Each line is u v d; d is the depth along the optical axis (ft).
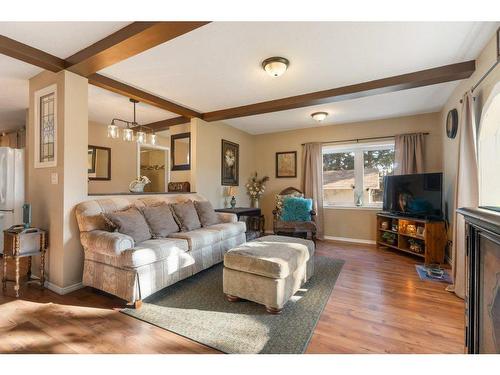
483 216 3.12
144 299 7.93
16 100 12.16
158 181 21.34
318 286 8.92
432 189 12.14
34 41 7.25
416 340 5.80
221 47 7.59
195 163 14.33
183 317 6.84
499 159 8.00
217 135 16.03
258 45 7.48
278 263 7.02
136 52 7.26
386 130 15.31
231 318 6.79
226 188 16.63
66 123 8.41
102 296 8.13
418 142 14.05
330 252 13.61
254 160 20.02
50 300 7.82
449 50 7.73
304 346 5.57
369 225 15.84
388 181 14.28
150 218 9.80
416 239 12.66
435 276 9.79
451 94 11.37
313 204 16.81
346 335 6.00
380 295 8.22
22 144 17.51
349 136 16.40
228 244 11.75
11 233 8.16
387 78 9.65
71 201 8.57
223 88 10.78
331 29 6.71
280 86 10.56
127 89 10.41
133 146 18.22
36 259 9.38
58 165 8.54
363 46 7.52
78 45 7.47
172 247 8.56
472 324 3.67
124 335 6.00
